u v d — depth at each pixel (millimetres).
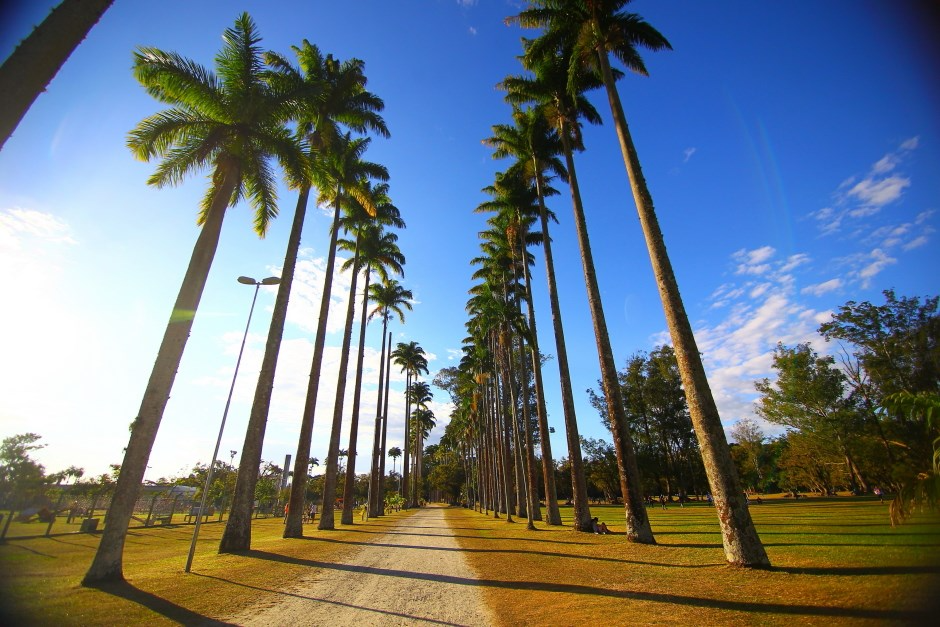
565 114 18797
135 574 10055
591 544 13867
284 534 18828
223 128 13047
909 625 4434
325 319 21234
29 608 6789
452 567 10945
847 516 19234
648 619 5672
